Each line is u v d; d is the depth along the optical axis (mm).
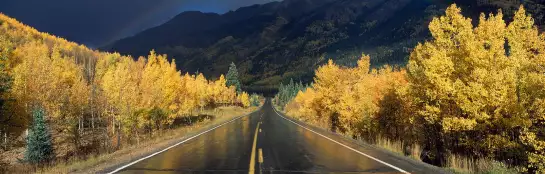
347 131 21734
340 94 24578
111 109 19688
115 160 9750
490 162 8852
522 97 8406
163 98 22672
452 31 10602
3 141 20562
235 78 98625
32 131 18766
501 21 10055
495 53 9594
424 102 11328
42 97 22766
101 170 7992
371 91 18906
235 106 86125
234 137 17328
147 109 20312
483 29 10250
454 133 11109
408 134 16562
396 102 16391
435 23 10859
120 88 19172
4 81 18547
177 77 26609
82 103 27203
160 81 23344
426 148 13906
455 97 9656
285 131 21297
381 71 21281
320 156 10336
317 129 23203
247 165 8703
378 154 10781
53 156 18828
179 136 19109
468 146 10328
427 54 11320
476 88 8805
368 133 18672
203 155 10688
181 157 10242
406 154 12266
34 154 18031
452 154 10555
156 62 25422
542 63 8609
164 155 10711
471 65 9828
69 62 45219
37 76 22969
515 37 10070
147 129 28438
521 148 8867
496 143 9148
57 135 27688
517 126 9008
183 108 26891
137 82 21594
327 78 26141
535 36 9859
